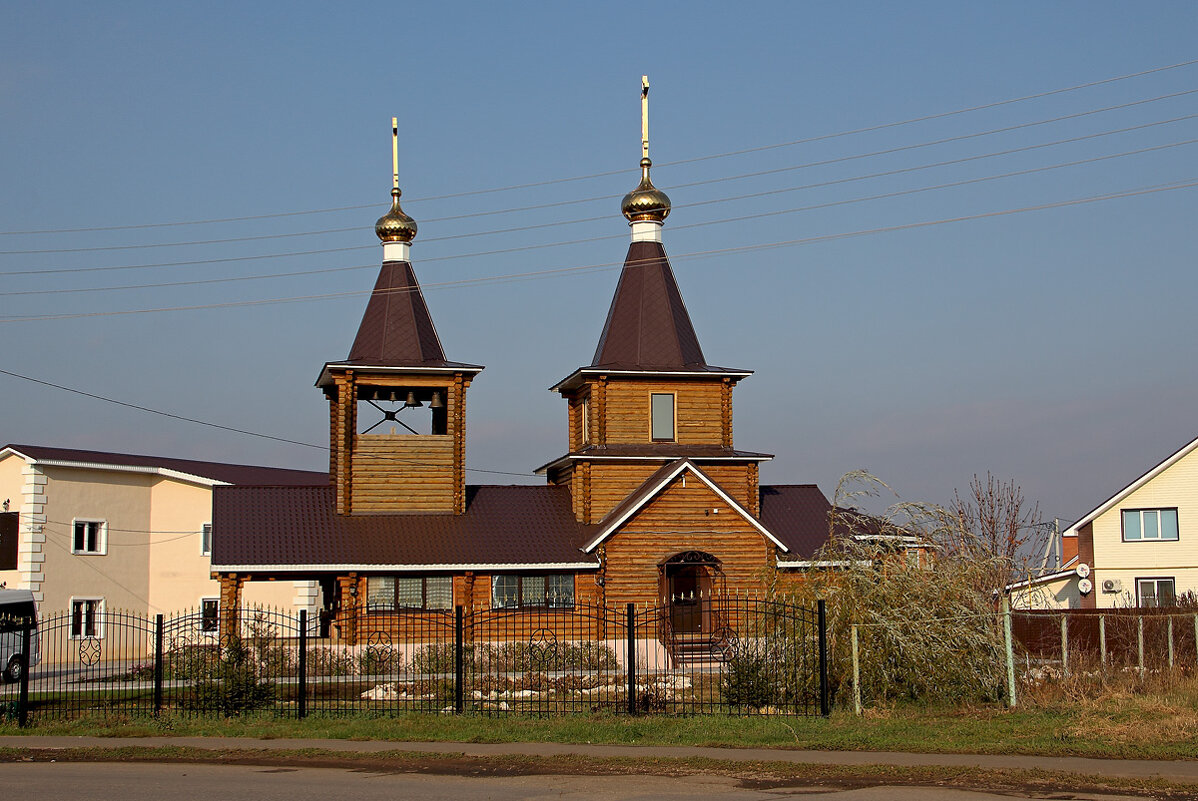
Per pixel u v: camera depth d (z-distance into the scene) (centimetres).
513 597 3684
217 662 2750
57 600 4350
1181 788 1595
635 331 4044
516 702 2530
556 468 4194
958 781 1661
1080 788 1603
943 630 2312
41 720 2298
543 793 1602
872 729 2053
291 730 2144
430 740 2044
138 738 2116
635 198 4131
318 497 3838
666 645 3431
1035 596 3291
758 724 2120
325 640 3572
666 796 1577
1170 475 4791
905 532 2616
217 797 1588
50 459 4356
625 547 3688
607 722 2167
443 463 3866
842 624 2352
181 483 4750
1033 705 2269
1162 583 4756
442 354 3975
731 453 3978
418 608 3650
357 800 1560
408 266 4066
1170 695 2305
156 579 4712
